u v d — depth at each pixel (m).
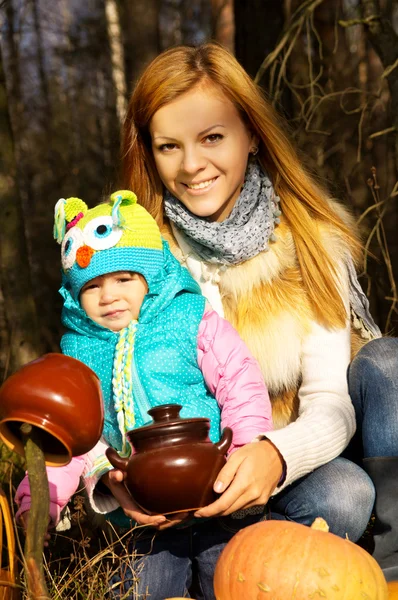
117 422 2.45
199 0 12.16
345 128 6.62
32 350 4.48
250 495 2.05
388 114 6.36
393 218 7.69
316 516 2.30
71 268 2.44
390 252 7.21
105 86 10.76
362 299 2.66
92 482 2.31
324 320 2.54
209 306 2.54
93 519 2.78
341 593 1.72
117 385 2.38
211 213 2.57
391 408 2.31
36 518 1.72
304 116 5.29
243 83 2.56
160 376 2.40
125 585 2.38
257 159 2.69
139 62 11.30
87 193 9.08
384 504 2.27
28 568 1.68
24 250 4.53
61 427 1.83
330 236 2.64
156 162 2.62
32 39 11.32
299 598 1.72
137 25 11.43
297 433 2.23
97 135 10.27
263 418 2.33
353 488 2.29
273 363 2.54
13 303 4.46
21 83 11.18
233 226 2.60
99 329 2.48
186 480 1.96
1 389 1.87
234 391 2.36
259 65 5.71
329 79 6.15
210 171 2.55
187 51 2.59
